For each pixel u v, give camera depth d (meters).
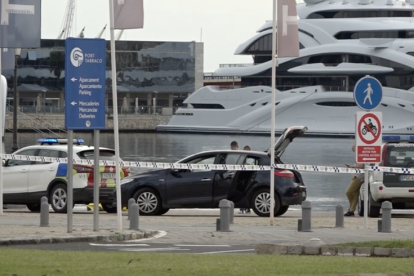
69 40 24.02
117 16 26.39
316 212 39.72
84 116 24.23
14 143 56.03
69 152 24.28
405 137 35.53
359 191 37.72
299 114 161.38
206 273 14.91
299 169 34.91
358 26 155.00
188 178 35.34
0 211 33.97
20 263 15.91
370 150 28.36
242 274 14.89
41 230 25.11
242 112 167.25
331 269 15.95
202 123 171.62
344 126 159.00
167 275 14.59
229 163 35.66
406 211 39.50
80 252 18.50
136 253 18.73
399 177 34.41
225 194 35.12
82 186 35.97
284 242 23.58
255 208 35.16
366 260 17.92
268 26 163.25
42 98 195.62
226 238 24.77
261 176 35.19
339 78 161.62
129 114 189.50
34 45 27.75
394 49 154.25
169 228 28.28
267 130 164.75
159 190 35.44
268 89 165.25
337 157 104.44
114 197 36.22
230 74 167.12
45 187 36.72
